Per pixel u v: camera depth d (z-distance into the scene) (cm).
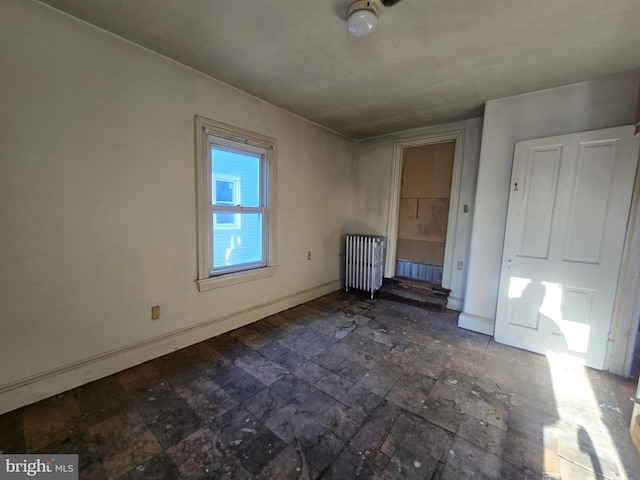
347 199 421
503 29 161
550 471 132
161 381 194
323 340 260
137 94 194
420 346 252
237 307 282
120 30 175
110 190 188
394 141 385
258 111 275
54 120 162
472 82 230
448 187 358
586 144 216
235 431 152
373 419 163
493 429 157
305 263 360
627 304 208
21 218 156
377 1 141
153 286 216
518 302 252
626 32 159
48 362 172
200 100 229
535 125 244
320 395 183
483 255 279
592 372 216
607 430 158
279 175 308
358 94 259
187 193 230
